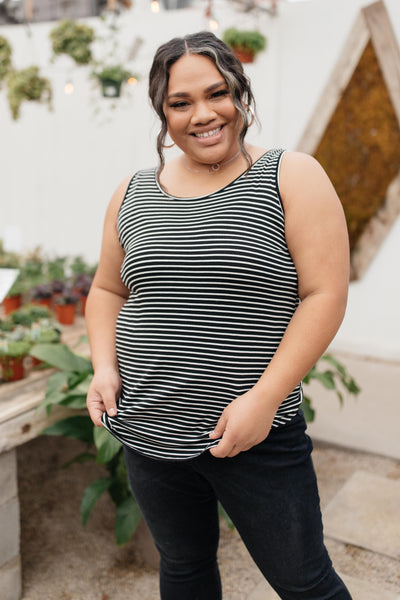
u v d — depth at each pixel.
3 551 1.92
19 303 3.38
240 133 1.15
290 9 4.36
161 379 1.17
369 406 3.56
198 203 1.17
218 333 1.12
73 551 2.29
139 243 1.19
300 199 1.10
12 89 4.09
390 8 4.02
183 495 1.30
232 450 1.11
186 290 1.12
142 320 1.19
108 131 5.17
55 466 2.95
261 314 1.12
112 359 1.34
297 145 4.54
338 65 4.24
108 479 2.16
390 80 4.07
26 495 2.69
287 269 1.13
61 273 3.89
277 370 1.10
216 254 1.10
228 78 1.10
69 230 5.55
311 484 1.21
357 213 4.39
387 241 4.35
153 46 4.85
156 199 1.24
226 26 4.62
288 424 1.20
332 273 1.10
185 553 1.35
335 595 1.20
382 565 2.13
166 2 4.84
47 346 2.21
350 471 2.81
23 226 5.77
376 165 4.25
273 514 1.17
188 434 1.17
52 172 5.51
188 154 1.19
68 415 2.16
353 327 4.60
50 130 5.43
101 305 1.42
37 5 5.28
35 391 2.16
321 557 1.20
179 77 1.12
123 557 2.25
